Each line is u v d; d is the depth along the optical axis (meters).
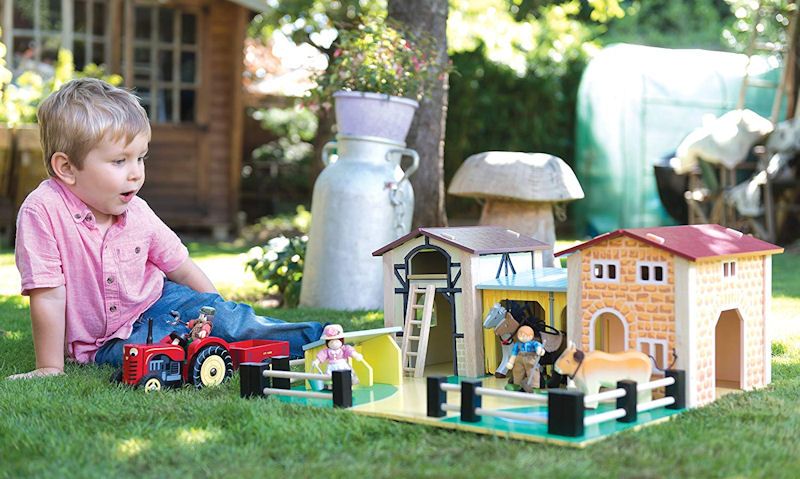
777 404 1.92
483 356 2.23
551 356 2.08
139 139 2.26
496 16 6.29
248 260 3.64
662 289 1.92
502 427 1.76
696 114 6.59
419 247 2.28
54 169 2.25
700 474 1.56
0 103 5.67
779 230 6.25
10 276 4.31
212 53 6.89
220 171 7.00
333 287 3.19
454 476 1.56
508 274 2.29
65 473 1.58
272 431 1.75
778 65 6.60
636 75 6.47
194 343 2.12
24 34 6.51
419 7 3.66
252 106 8.51
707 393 1.95
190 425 1.81
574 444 1.68
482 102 7.46
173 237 2.46
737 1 6.93
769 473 1.56
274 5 7.12
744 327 2.05
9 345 2.59
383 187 3.18
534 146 7.65
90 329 2.33
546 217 3.53
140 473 1.59
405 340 2.26
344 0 6.77
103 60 6.68
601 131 6.66
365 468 1.59
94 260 2.29
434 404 1.82
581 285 2.00
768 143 5.78
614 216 6.62
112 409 1.88
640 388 1.83
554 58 7.22
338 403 1.90
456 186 3.50
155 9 6.77
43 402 1.92
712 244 1.99
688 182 6.34
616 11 5.61
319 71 3.38
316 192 3.26
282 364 2.02
